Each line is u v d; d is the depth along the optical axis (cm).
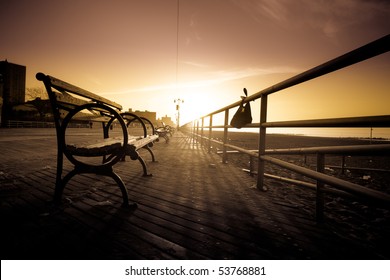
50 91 204
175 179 330
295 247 151
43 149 633
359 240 163
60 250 140
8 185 268
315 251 146
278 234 168
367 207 254
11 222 175
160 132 951
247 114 339
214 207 221
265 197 258
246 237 163
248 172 399
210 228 176
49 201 217
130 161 476
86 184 282
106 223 178
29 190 251
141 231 167
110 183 289
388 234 178
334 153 158
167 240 156
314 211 228
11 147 664
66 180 217
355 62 141
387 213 234
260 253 143
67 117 213
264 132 284
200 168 421
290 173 491
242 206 226
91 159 479
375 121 118
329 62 155
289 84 216
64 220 181
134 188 276
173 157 558
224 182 322
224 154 483
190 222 185
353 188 134
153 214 199
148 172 369
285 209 221
